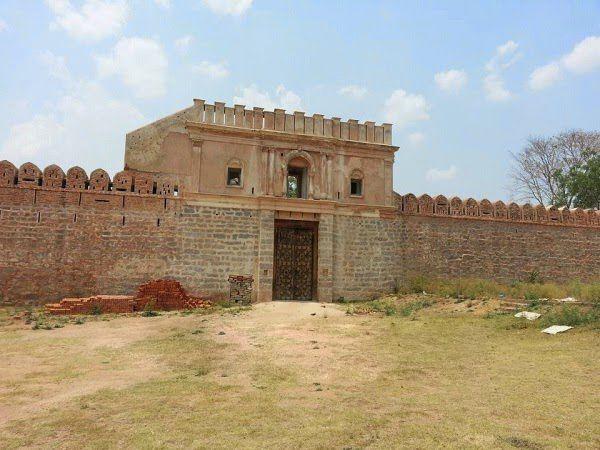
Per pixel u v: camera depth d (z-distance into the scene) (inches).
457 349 419.8
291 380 327.0
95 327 549.3
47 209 698.2
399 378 331.0
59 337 485.7
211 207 761.6
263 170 791.7
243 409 260.1
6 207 683.4
